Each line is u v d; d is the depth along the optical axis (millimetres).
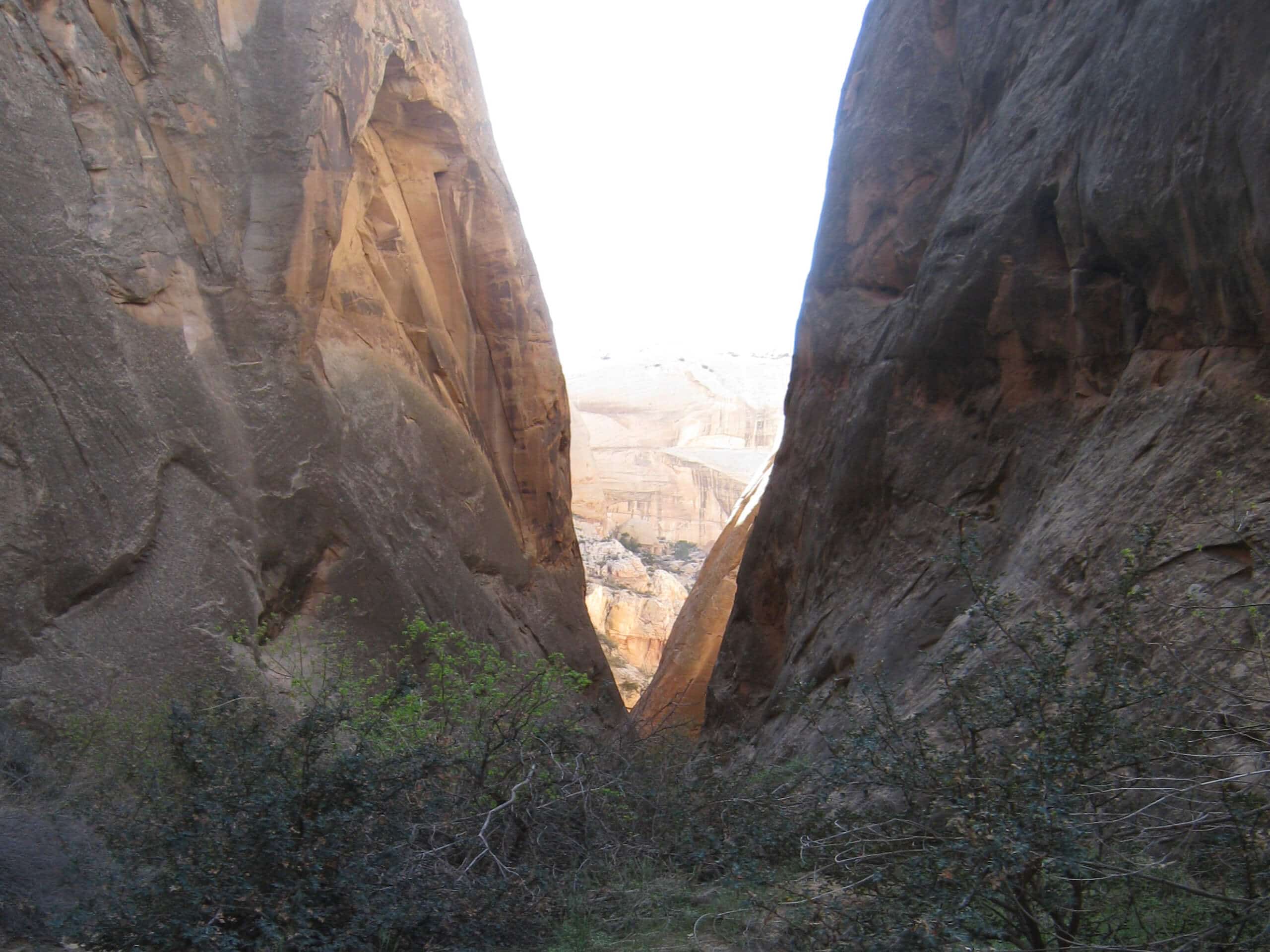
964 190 10664
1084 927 3674
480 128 19266
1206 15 7145
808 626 11367
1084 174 8594
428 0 17391
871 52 14422
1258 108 6496
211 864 4070
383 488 14094
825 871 4402
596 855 5453
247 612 10758
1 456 9078
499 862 4902
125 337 10367
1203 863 3816
